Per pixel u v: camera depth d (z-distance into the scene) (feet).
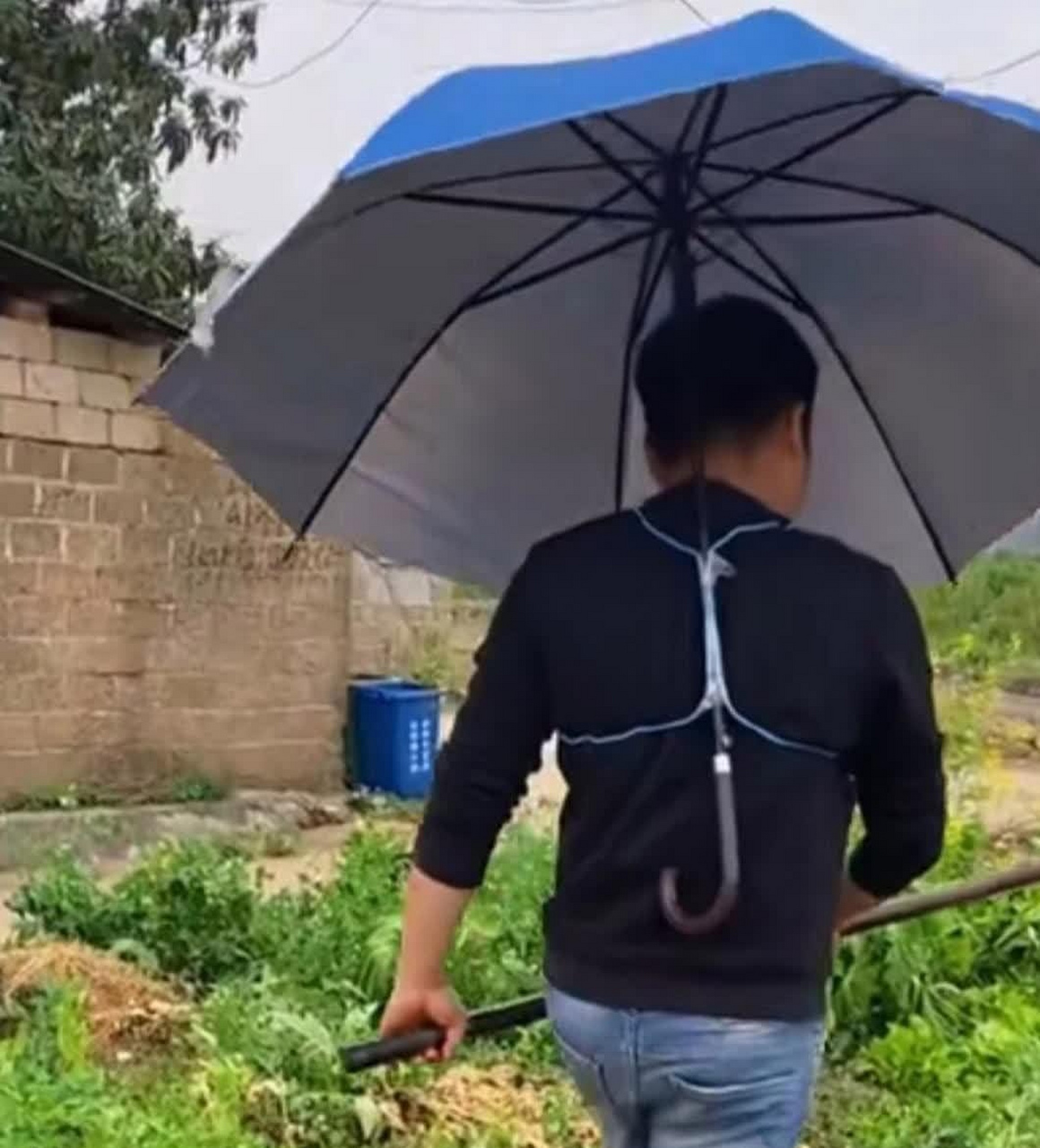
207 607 34.09
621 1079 6.70
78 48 45.16
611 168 7.79
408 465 8.94
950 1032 16.55
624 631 6.63
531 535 9.27
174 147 48.16
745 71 5.80
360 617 43.21
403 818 34.30
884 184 7.90
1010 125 6.42
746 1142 6.62
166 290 47.60
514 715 6.79
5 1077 12.61
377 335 8.33
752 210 8.19
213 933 19.04
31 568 31.65
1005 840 22.18
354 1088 14.74
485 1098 14.87
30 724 31.68
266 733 34.96
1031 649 46.44
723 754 6.46
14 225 44.01
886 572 6.92
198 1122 13.05
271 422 8.39
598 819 6.63
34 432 31.55
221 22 47.83
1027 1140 13.50
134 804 32.07
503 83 6.22
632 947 6.57
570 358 8.89
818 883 6.57
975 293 8.49
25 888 20.48
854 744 6.72
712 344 7.11
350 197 6.39
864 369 8.87
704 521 6.86
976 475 9.07
